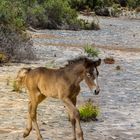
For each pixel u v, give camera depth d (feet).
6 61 179.11
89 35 321.11
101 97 127.13
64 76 76.59
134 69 181.47
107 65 188.65
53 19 359.87
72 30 358.43
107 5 558.56
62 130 91.91
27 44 193.88
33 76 80.59
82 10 526.98
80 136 75.20
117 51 239.50
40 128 92.89
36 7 365.40
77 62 75.87
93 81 72.69
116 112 109.50
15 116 101.60
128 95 131.34
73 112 75.25
